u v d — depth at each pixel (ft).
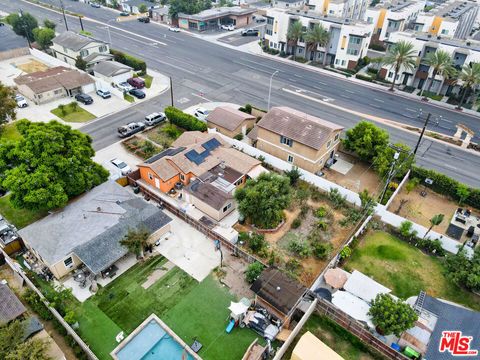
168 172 149.79
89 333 99.76
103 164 165.27
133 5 400.88
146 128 196.03
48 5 406.41
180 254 123.85
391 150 159.63
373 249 130.52
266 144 174.60
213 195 140.05
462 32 346.74
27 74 227.20
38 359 82.64
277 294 103.71
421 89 253.85
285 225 139.13
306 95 237.66
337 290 111.96
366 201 142.72
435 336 94.99
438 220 132.57
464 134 193.47
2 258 118.32
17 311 96.89
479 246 116.67
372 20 321.11
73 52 255.70
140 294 110.42
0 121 170.91
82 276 114.11
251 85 247.91
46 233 117.91
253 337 100.68
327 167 173.17
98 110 211.41
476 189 150.30
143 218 126.00
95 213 125.90
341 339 101.50
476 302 113.60
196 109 210.38
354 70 275.59
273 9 305.73
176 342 93.61
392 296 107.14
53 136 127.34
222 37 339.57
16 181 120.67
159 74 256.93
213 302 109.09
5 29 331.16
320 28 269.03
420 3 360.69
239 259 123.13
